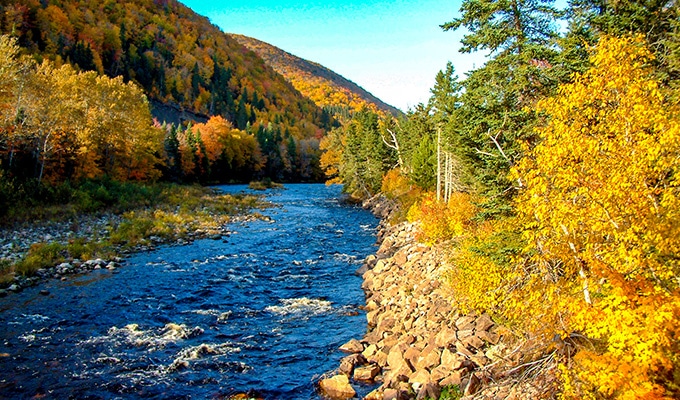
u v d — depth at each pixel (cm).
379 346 1230
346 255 2608
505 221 1182
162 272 2089
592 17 1314
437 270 1717
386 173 5669
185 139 7725
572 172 699
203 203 4628
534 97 1201
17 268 1848
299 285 1955
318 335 1388
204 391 1028
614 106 732
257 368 1152
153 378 1084
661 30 1320
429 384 935
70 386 1032
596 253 703
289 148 10869
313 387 1052
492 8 1216
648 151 642
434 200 3086
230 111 13050
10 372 1084
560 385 723
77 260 2142
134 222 3019
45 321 1419
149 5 16350
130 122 4894
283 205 5362
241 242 2920
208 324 1461
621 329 621
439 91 3472
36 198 3130
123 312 1538
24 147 3622
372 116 6125
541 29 1235
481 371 920
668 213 643
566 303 703
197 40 17175
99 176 4291
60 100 3766
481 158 1320
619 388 623
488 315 1166
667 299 623
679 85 1057
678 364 624
